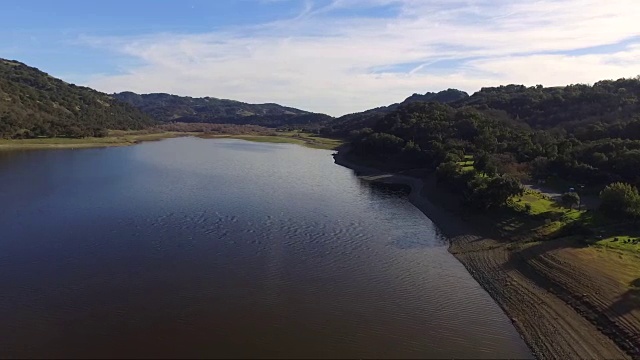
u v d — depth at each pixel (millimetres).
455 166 68500
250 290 33656
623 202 46031
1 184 69938
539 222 47594
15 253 39469
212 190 68812
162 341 26516
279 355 25469
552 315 30906
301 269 38281
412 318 30484
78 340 26406
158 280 34781
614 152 67812
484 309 32219
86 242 42656
